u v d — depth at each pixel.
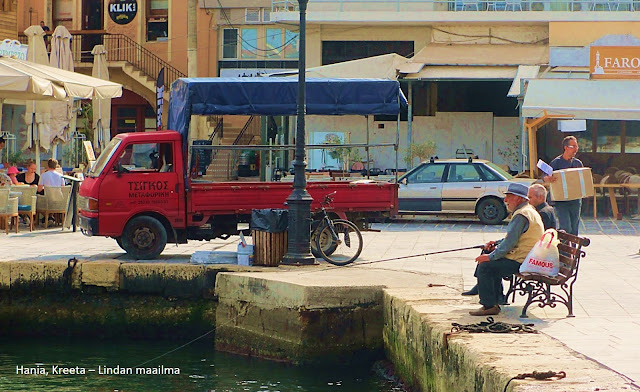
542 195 19.45
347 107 27.00
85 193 26.25
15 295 25.41
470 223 40.62
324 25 58.12
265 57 66.25
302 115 24.94
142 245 25.97
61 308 25.31
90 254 27.38
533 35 56.53
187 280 24.80
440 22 56.53
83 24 70.00
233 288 23.62
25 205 33.88
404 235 35.06
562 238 17.69
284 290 22.09
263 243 24.89
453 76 48.19
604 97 41.50
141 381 20.47
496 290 17.77
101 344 24.55
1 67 32.91
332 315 21.61
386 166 53.59
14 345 24.39
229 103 26.52
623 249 30.59
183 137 26.19
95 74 46.16
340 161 42.50
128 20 68.75
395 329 20.06
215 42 66.62
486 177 39.72
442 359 15.60
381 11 57.06
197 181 26.61
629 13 54.62
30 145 40.66
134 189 25.86
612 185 41.66
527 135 47.06
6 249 28.48
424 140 54.34
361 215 26.77
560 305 18.92
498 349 14.00
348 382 20.28
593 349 14.38
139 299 25.09
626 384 11.63
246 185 26.16
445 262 26.48
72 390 19.62
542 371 12.23
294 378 20.67
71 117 42.81
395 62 48.31
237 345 23.47
